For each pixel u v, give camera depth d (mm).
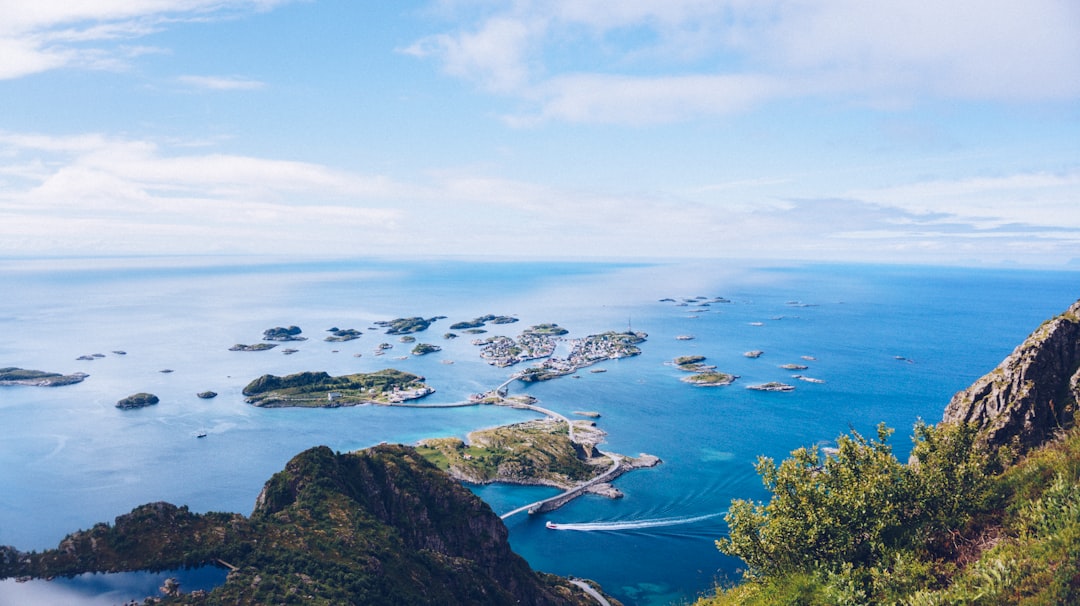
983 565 26359
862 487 35000
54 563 76312
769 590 35000
